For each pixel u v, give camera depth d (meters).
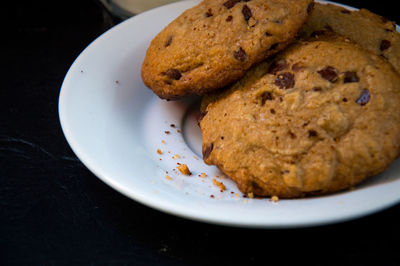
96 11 0.45
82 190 0.32
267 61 0.31
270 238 0.29
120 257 0.29
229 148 0.30
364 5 0.44
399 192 0.28
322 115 0.29
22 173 0.32
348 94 0.29
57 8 0.45
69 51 0.41
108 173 0.29
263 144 0.29
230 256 0.29
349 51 0.30
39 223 0.30
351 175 0.29
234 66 0.31
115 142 0.32
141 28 0.39
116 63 0.37
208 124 0.31
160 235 0.29
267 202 0.29
